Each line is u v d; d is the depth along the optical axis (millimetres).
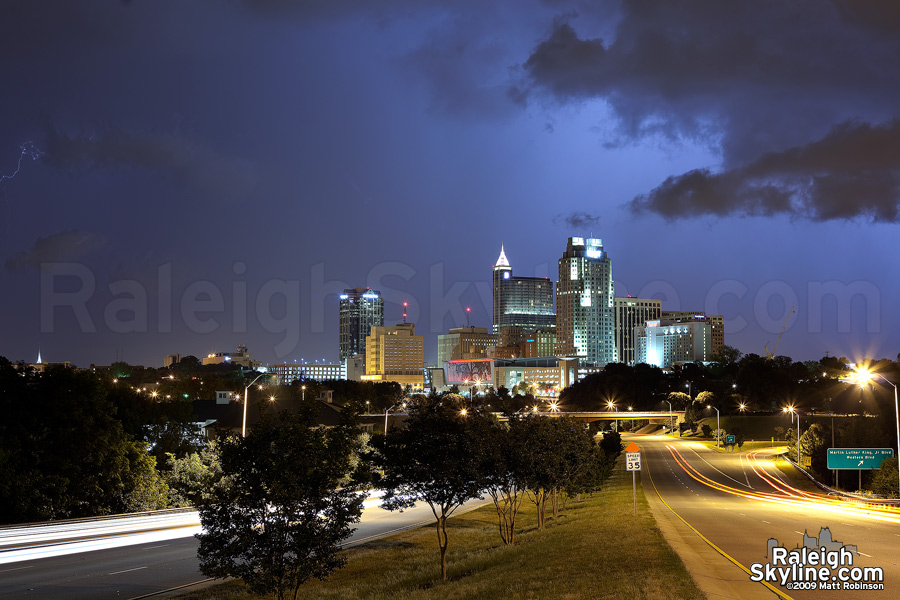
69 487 67125
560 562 31031
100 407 72000
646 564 27984
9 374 69438
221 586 35031
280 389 182750
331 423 128875
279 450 25281
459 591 27578
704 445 178750
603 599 22219
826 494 85250
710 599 21641
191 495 25578
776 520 50750
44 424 67750
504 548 40906
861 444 108000
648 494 80500
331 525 25562
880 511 61125
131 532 52812
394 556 44000
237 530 24938
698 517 53031
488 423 43531
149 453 86812
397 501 36562
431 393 39344
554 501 63781
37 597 32688
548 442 50812
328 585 35719
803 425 168250
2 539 48469
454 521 64375
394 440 36781
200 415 132250
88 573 38125
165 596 32875
